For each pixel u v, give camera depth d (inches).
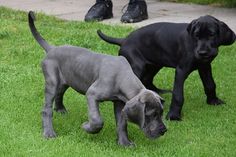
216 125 357.1
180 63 366.9
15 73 445.7
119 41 394.9
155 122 294.0
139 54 384.2
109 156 308.5
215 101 398.9
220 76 452.1
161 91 418.6
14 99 393.1
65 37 541.0
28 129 344.8
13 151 313.6
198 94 418.3
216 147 324.2
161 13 668.7
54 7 709.3
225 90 424.5
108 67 316.8
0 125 347.6
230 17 643.5
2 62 475.8
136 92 308.8
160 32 374.9
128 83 310.8
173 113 367.9
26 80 432.8
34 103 388.2
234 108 389.7
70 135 338.0
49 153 310.8
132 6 624.1
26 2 745.0
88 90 318.3
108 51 509.7
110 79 314.0
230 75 455.2
